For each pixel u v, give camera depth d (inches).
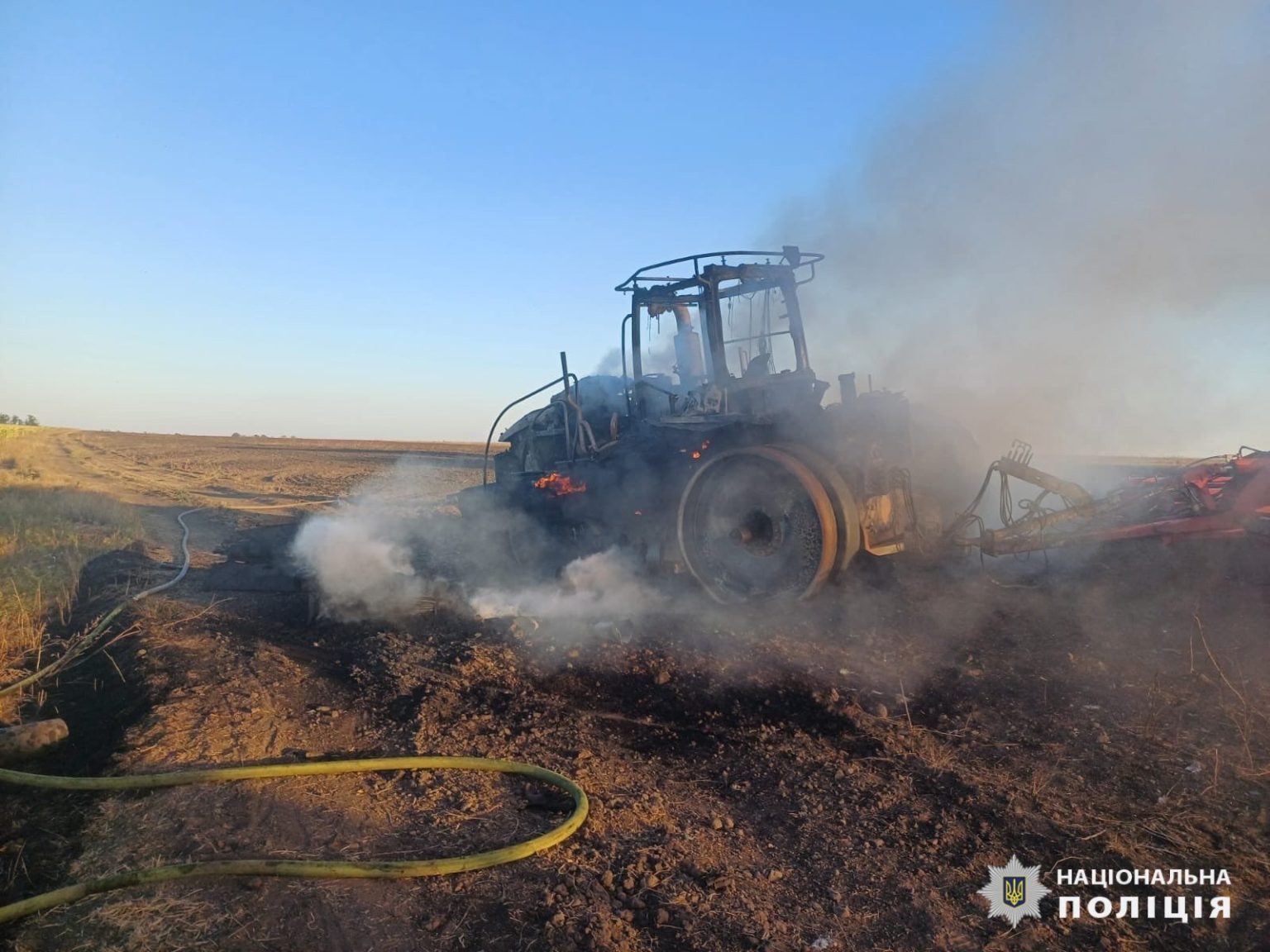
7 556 363.6
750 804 156.3
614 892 124.8
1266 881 127.3
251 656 229.8
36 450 1362.0
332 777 158.4
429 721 190.9
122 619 268.8
